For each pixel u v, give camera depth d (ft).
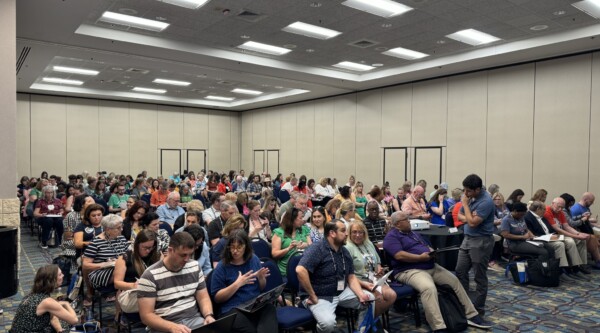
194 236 13.99
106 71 43.04
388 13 26.53
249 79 43.62
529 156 34.63
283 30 29.94
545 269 20.59
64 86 51.47
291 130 60.64
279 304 15.30
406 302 17.15
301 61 39.01
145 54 34.01
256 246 15.96
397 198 33.71
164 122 63.10
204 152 67.10
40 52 33.14
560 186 32.76
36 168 52.90
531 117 34.55
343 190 26.94
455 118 39.96
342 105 52.47
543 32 29.60
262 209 24.47
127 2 25.02
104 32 29.63
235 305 11.53
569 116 32.30
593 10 25.32
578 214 25.40
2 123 17.78
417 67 38.68
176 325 9.86
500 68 36.65
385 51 35.12
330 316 12.19
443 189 29.25
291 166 60.64
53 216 29.71
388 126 46.47
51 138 53.88
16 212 17.97
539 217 23.43
